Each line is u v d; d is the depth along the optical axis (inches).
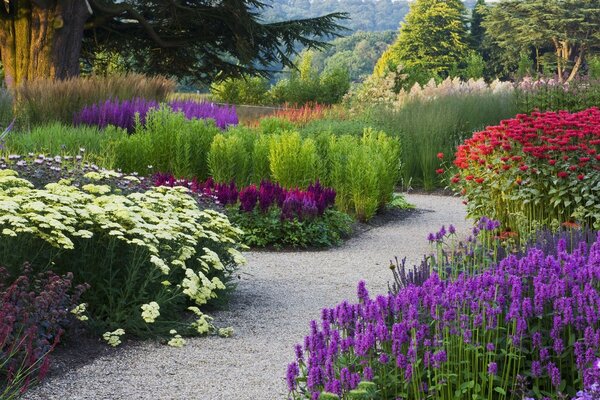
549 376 140.8
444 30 2593.5
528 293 161.5
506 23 2401.6
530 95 714.2
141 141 469.1
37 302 180.9
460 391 137.9
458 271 212.5
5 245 204.1
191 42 1032.2
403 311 149.3
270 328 235.5
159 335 220.1
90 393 173.8
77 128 505.0
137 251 227.5
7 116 581.3
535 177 338.0
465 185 373.1
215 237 253.6
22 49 866.1
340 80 1337.4
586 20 2290.8
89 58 1084.5
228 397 174.9
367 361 139.7
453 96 754.2
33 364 169.2
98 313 222.2
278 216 390.9
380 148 527.8
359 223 462.0
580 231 263.7
